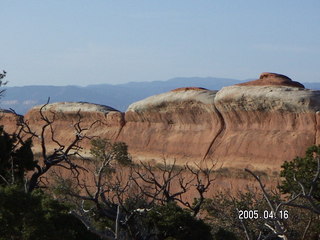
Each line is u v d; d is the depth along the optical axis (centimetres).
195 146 8656
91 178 9250
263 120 7894
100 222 4656
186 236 4262
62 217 3488
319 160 2494
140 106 9731
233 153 8006
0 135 5388
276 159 7450
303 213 4184
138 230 4378
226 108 8325
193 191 8169
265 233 4088
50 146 11162
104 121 10456
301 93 7544
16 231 2934
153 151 9238
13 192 2977
